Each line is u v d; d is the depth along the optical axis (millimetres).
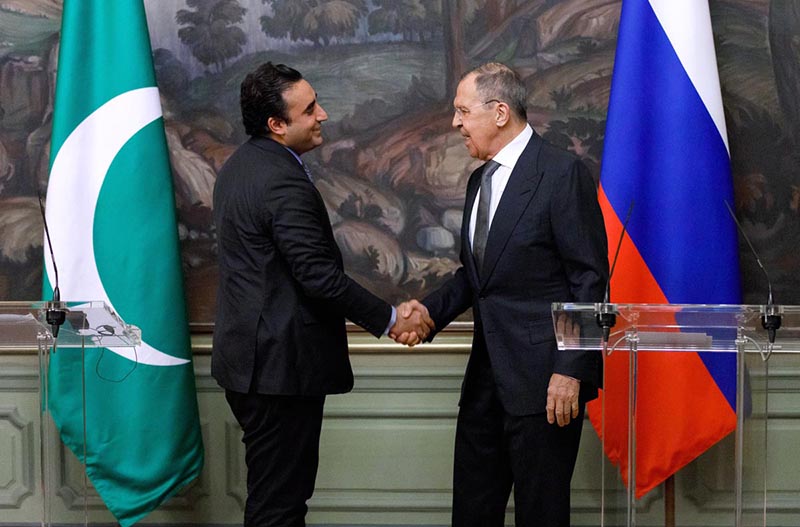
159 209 3590
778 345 2658
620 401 3570
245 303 3037
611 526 3869
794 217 3787
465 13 3824
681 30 3529
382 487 3938
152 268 3568
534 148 3084
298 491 3102
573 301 2951
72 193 3553
